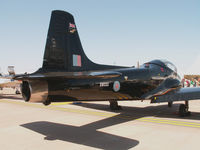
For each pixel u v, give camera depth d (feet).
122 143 13.82
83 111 29.25
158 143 13.83
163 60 29.58
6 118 23.48
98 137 15.35
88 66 20.44
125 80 22.56
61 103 41.01
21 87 15.65
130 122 21.20
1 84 78.54
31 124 20.12
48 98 16.10
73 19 19.56
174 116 25.23
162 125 19.66
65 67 18.08
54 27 17.79
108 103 40.81
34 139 14.88
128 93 23.12
